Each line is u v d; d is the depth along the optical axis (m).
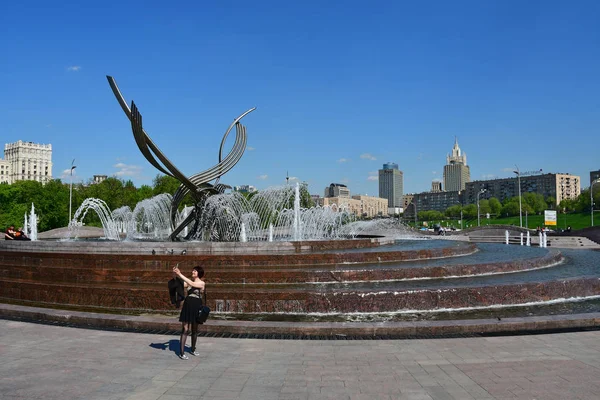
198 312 7.79
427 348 8.22
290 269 15.05
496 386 6.30
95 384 6.48
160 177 77.00
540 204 127.38
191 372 7.01
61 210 62.06
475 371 6.94
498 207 132.75
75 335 9.31
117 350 8.22
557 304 12.69
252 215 29.61
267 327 9.45
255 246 18.36
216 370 7.10
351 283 13.60
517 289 12.57
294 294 11.51
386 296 11.63
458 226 118.81
